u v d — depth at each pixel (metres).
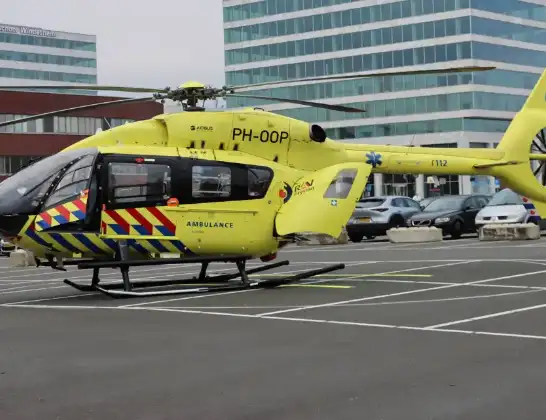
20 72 126.00
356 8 77.19
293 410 5.85
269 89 82.56
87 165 12.44
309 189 13.88
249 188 13.50
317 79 13.02
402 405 5.91
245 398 6.21
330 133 78.44
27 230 12.09
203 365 7.44
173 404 6.08
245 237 13.48
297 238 14.38
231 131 13.53
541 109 18.94
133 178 12.68
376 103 75.62
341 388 6.44
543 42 77.44
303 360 7.55
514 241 24.16
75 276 18.83
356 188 14.04
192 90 13.40
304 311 10.81
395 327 9.29
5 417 5.80
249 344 8.44
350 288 13.38
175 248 13.07
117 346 8.50
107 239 12.52
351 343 8.35
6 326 10.16
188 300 12.41
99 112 55.31
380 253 21.83
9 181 12.48
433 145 72.31
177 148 13.17
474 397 6.09
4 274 20.70
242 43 84.62
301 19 80.75
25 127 52.34
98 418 5.75
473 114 70.75
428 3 73.00
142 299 12.75
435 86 72.44
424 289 12.91
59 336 9.24
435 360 7.40
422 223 27.98
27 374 7.21
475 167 17.42
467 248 21.81
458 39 71.31
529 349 7.82
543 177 18.86
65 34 132.12
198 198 13.09
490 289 12.66
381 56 75.75
